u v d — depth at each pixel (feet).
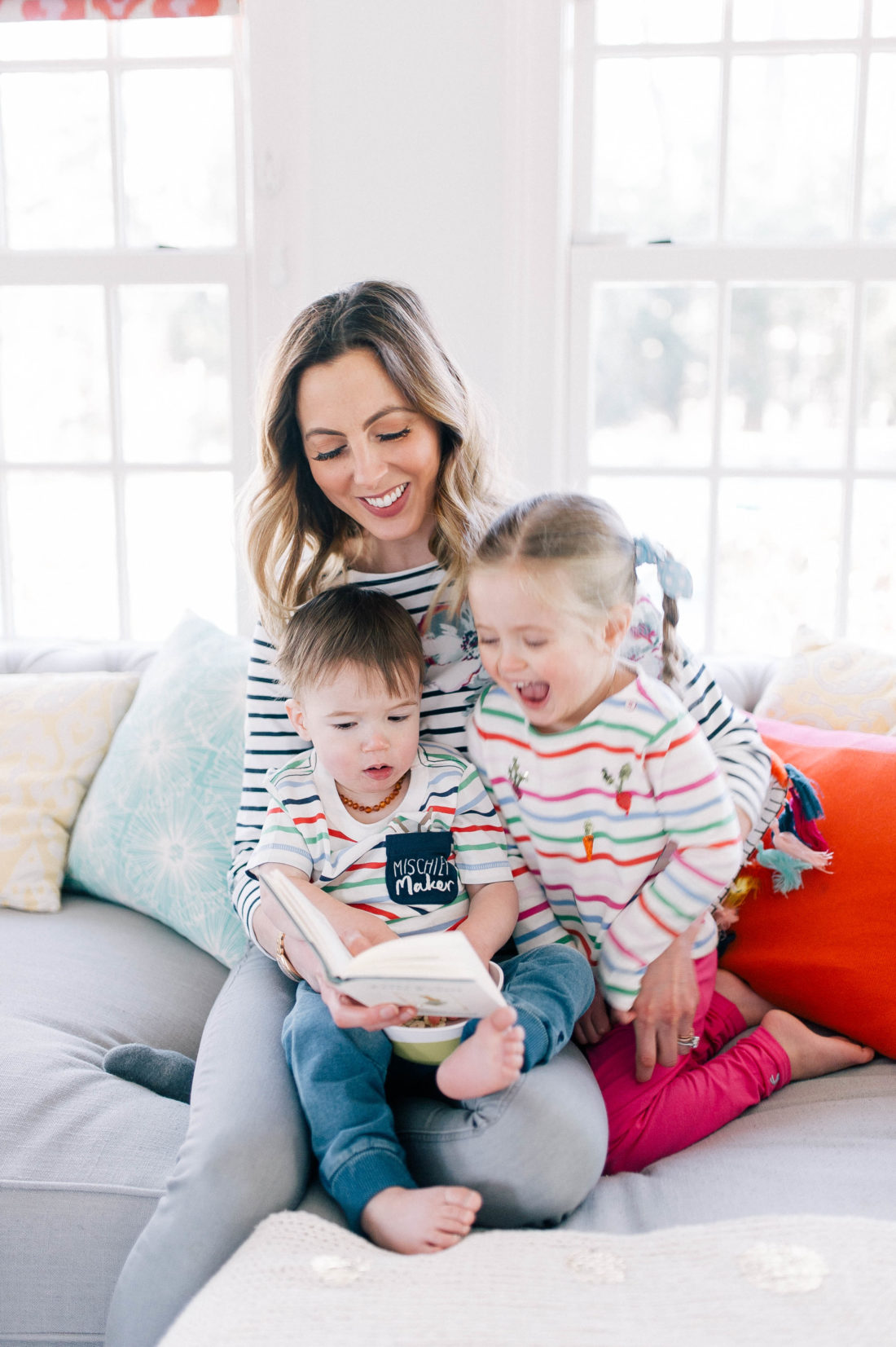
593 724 3.53
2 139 7.03
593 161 6.39
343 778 3.63
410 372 3.66
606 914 3.71
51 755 5.35
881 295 7.68
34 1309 3.19
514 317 6.26
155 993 4.42
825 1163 3.27
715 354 6.41
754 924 4.30
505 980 3.55
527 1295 2.55
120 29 6.81
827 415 8.84
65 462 7.02
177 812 4.94
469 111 6.11
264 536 4.11
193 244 7.20
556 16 5.98
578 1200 3.03
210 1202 2.88
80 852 5.19
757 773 3.92
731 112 6.40
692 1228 2.79
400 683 3.58
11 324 8.14
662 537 7.55
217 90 6.96
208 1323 2.49
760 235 6.77
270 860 3.63
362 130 6.18
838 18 6.31
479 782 3.78
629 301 9.45
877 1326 2.42
